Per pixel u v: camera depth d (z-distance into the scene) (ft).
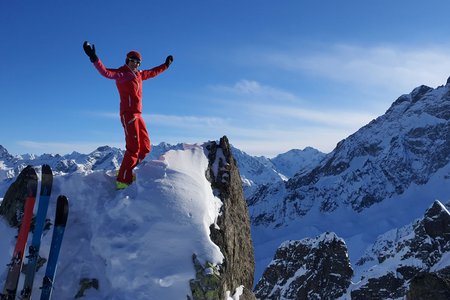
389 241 543.80
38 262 26.30
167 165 30.60
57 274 26.25
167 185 28.94
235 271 30.81
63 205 27.32
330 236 287.69
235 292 30.19
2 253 27.66
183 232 27.02
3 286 25.81
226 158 34.55
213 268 26.13
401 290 252.21
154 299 24.71
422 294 96.07
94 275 26.48
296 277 284.41
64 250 27.07
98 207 28.96
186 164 31.63
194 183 29.94
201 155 33.14
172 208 27.78
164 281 25.26
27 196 27.91
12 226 28.48
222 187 32.78
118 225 27.43
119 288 25.52
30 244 26.68
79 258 26.99
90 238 27.89
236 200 33.94
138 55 31.32
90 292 25.90
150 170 30.07
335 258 279.49
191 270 25.82
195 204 28.43
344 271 275.18
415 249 276.62
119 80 31.01
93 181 30.35
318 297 268.82
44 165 28.73
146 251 26.25
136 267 25.73
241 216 34.12
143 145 32.32
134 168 30.60
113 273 25.96
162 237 26.68
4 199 30.40
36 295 25.35
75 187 29.84
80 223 28.50
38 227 26.66
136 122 31.22
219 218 30.42
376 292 257.55
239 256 31.83
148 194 28.35
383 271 267.18
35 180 28.40
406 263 266.57
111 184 30.73
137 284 25.23
